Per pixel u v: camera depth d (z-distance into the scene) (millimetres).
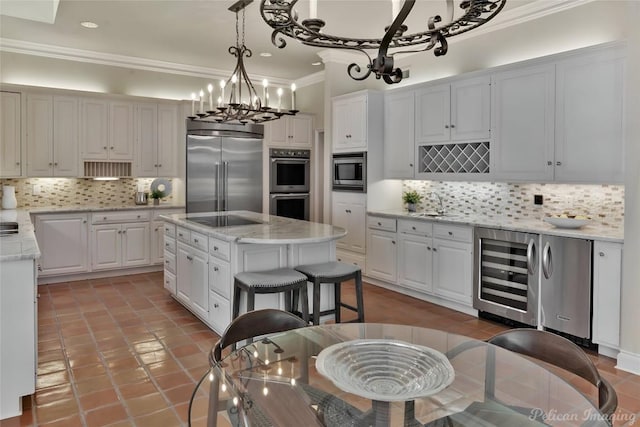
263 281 3074
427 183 5375
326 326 2359
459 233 4242
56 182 5691
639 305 2961
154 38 5125
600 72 3391
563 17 3957
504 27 4430
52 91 5281
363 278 5547
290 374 1799
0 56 5230
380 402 1590
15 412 2439
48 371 2971
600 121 3404
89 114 5562
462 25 1721
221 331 3549
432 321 4055
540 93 3791
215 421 1504
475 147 4492
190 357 3219
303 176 6883
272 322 2197
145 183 6289
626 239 3016
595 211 3770
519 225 3830
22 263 2465
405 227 4848
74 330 3746
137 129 5895
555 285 3459
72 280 5461
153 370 3004
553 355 1813
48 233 5230
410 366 1868
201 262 3881
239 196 6332
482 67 4680
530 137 3881
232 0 4004
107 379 2867
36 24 4664
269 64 6250
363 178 5391
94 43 5332
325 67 5828
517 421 1497
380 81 6117
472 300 4141
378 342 2125
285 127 6703
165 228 4762
